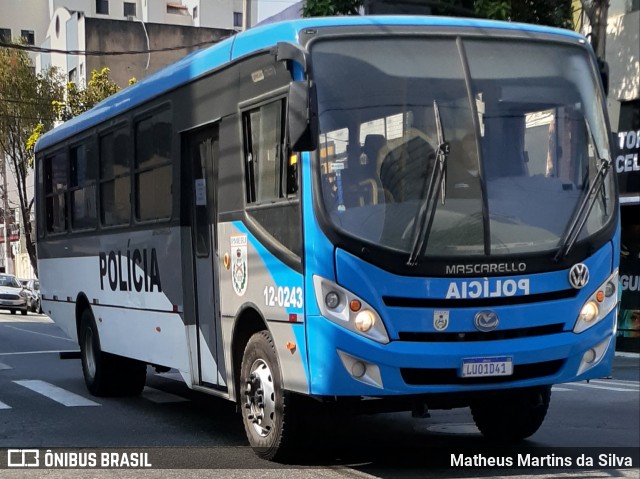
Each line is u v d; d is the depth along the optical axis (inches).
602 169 277.1
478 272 261.3
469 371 259.9
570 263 271.4
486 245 263.3
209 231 335.3
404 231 259.0
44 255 550.9
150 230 382.9
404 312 256.4
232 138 312.0
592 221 278.8
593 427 381.1
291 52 263.0
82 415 407.2
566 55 292.5
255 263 293.6
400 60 273.9
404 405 285.3
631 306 777.6
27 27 3152.1
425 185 263.6
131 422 388.5
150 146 385.1
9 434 360.8
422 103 270.4
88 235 464.4
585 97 290.7
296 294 267.4
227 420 393.4
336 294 255.8
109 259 434.9
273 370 285.7
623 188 746.8
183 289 351.6
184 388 502.0
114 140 428.1
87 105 1654.8
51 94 1657.2
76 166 486.9
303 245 263.1
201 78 337.7
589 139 286.7
